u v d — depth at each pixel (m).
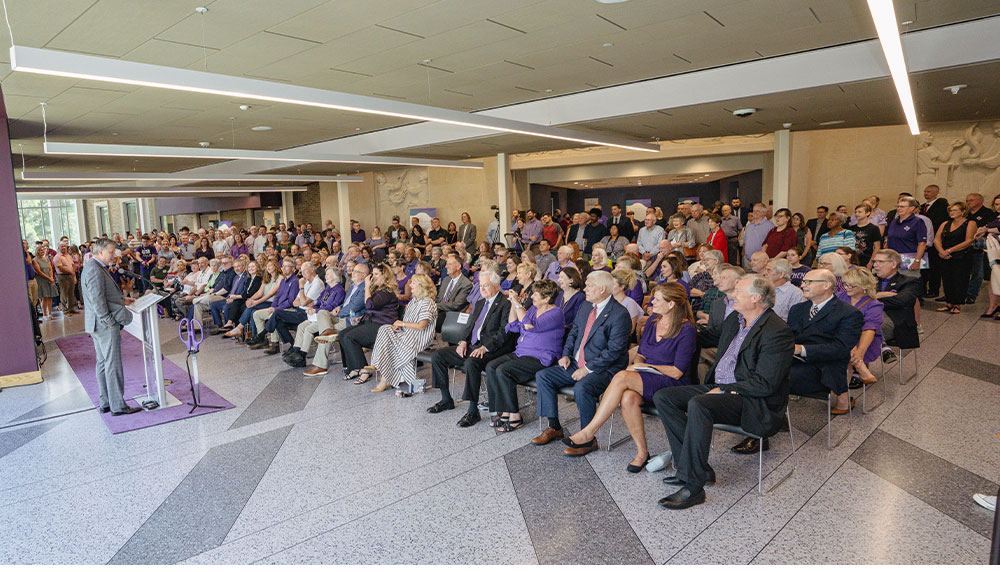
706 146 13.93
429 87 8.16
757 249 8.10
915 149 11.73
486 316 4.84
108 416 4.84
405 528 2.88
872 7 3.29
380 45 6.12
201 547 2.78
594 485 3.28
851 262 5.25
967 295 8.23
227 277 9.19
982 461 3.33
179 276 11.08
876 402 4.37
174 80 4.35
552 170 16.41
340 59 6.59
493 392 4.21
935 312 7.61
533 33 5.88
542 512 2.98
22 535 2.95
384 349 5.21
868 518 2.79
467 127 10.84
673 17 5.53
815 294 3.76
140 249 14.40
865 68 6.52
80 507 3.24
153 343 4.93
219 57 6.33
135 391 5.66
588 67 7.37
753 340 3.19
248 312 7.82
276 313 6.98
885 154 12.02
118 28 5.28
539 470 3.50
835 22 5.80
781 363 3.04
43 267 11.30
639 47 6.51
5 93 7.27
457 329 5.25
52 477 3.66
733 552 2.55
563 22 5.57
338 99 5.48
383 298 5.77
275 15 5.13
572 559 2.54
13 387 6.00
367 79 7.57
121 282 13.34
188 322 4.93
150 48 5.89
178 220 26.69
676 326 3.66
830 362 3.61
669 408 3.22
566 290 4.75
